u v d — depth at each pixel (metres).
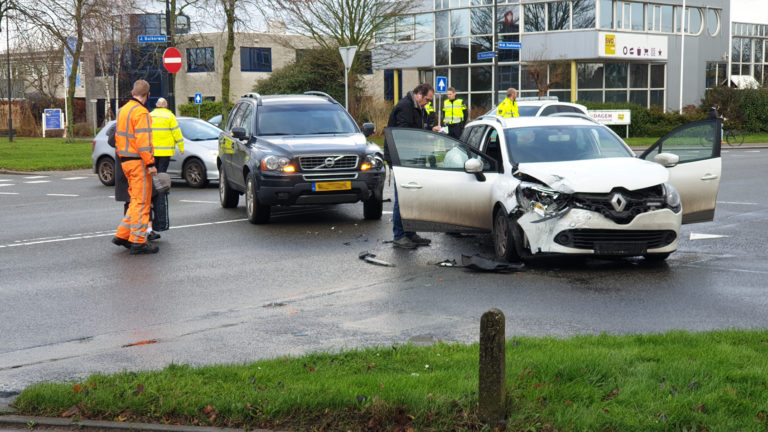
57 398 4.92
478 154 10.41
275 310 7.63
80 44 40.03
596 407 4.45
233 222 13.48
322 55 49.38
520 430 4.25
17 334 6.91
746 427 4.16
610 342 5.86
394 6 43.19
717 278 8.72
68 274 9.45
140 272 9.53
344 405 4.58
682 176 10.23
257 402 4.69
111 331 6.95
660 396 4.59
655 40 46.19
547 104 22.45
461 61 48.56
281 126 13.93
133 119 10.57
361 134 13.97
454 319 7.15
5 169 25.17
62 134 56.75
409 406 4.48
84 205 16.23
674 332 6.07
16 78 60.88
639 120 42.72
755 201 15.31
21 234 12.60
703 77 50.53
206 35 64.69
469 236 11.77
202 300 8.09
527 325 6.89
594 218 8.95
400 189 10.62
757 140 40.94
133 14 41.78
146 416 4.73
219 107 59.31
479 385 4.35
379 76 59.81
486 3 47.34
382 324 7.03
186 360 6.02
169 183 10.85
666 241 9.17
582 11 44.22
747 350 5.48
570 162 9.78
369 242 11.37
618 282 8.59
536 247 9.13
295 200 12.71
